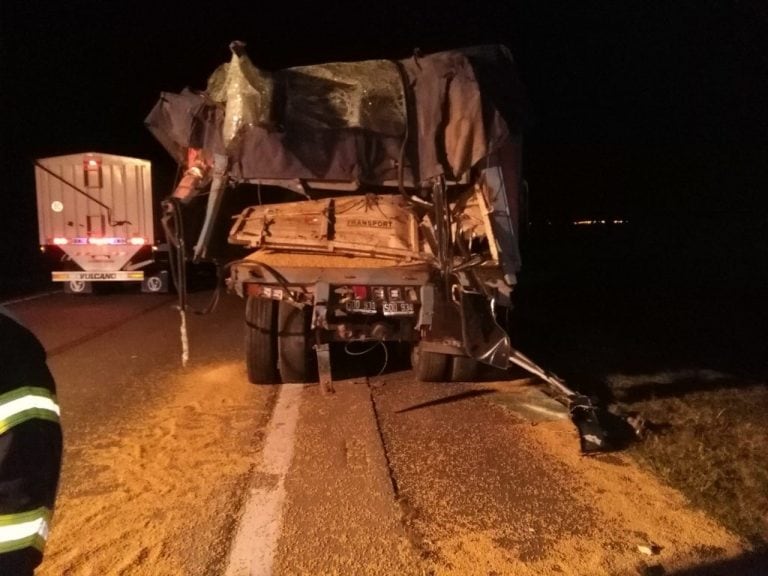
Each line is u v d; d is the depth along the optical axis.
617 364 8.84
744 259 20.38
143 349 10.32
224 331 11.91
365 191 8.70
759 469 5.35
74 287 17.11
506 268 7.48
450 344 7.61
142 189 17.02
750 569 4.02
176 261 8.03
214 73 7.82
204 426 6.63
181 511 4.81
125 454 5.90
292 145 7.36
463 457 5.77
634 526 4.54
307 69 7.58
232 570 4.05
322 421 6.76
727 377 8.09
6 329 1.89
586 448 5.74
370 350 8.98
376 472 5.44
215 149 7.63
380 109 7.44
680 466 5.42
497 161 7.46
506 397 7.58
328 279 7.71
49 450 1.85
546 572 4.02
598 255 26.23
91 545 4.34
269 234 8.11
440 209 7.34
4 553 1.75
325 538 4.41
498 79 7.55
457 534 4.46
